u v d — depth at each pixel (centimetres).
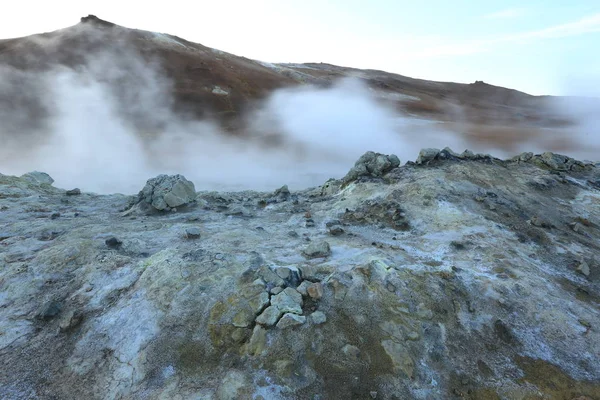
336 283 672
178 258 765
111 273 750
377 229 1009
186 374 525
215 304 629
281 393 492
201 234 971
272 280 671
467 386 520
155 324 604
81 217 1171
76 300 682
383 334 583
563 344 593
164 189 1284
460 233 931
